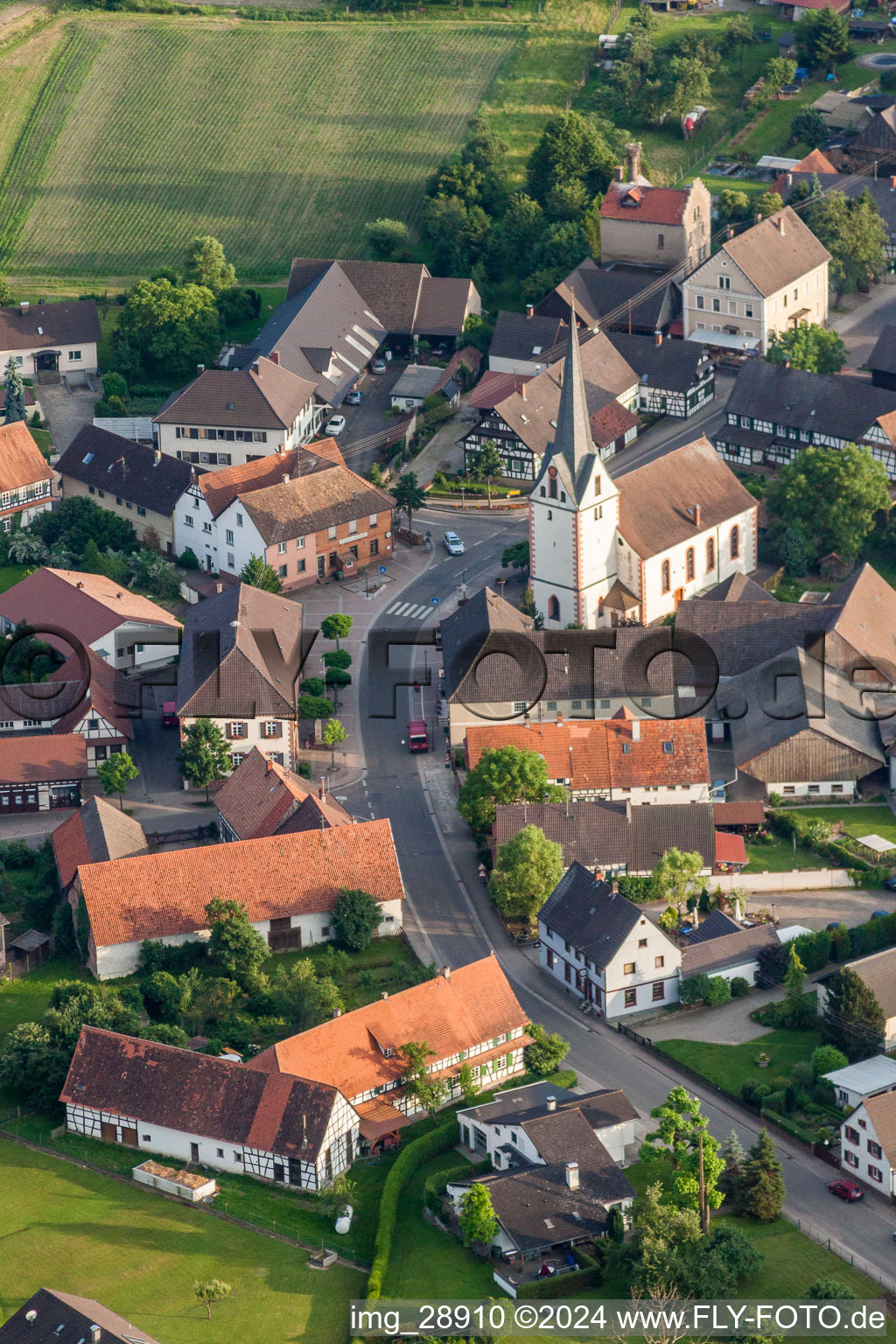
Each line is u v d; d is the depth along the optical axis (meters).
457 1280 183.12
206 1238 187.88
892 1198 193.62
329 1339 175.50
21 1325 168.88
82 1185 195.75
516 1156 195.62
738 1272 182.00
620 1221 186.25
